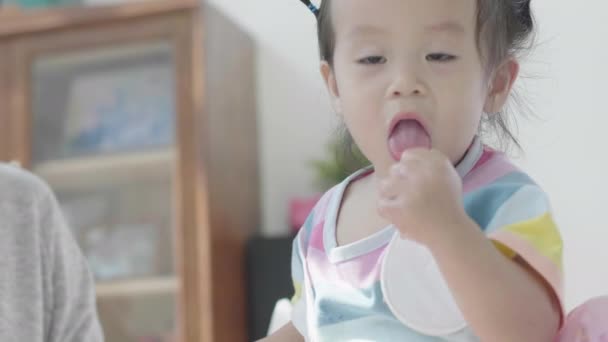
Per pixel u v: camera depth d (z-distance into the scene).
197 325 2.17
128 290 2.30
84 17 2.37
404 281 0.71
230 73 2.36
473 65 0.72
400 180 0.62
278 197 2.43
